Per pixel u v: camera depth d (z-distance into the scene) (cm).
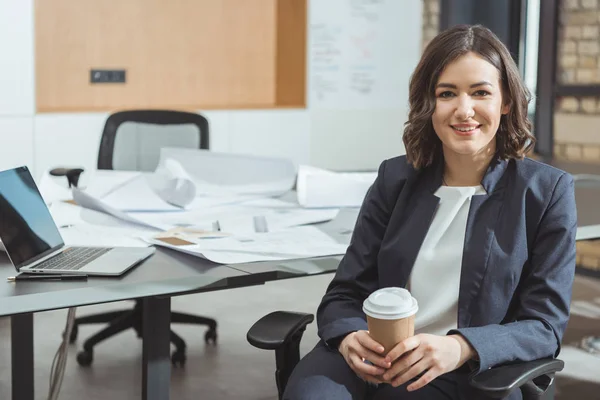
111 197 322
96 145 580
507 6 674
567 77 620
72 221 289
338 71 675
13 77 546
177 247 248
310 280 567
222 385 382
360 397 200
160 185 329
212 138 624
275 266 232
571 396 373
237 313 489
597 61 596
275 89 695
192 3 655
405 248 216
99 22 621
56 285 207
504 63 208
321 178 330
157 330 228
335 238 270
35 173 561
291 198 351
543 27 633
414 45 703
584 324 480
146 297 217
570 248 204
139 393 371
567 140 622
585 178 416
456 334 192
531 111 646
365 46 683
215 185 361
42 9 599
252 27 680
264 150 646
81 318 432
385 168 228
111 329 413
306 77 666
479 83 204
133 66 638
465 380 201
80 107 618
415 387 187
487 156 214
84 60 618
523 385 187
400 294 187
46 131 562
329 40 669
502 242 207
